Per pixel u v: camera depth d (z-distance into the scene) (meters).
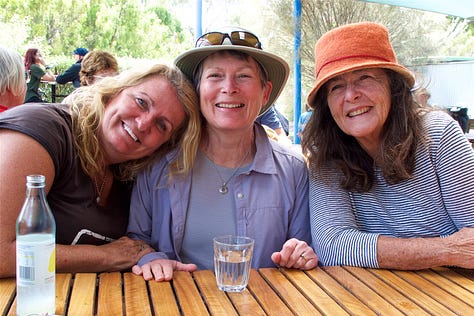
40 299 1.00
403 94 1.58
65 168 1.53
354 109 1.57
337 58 1.59
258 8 9.34
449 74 8.95
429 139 1.55
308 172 1.82
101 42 13.58
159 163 1.75
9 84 2.21
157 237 1.78
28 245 0.99
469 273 1.42
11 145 1.35
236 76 1.65
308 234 1.82
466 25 11.71
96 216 1.65
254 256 1.73
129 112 1.59
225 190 1.75
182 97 1.67
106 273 1.36
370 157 1.69
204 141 1.79
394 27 9.92
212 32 1.63
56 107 1.60
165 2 14.82
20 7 12.59
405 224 1.62
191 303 1.15
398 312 1.12
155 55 14.69
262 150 1.78
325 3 8.76
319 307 1.15
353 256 1.49
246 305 1.15
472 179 1.50
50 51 12.77
